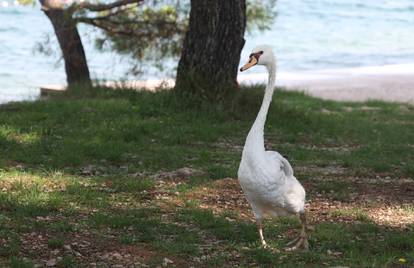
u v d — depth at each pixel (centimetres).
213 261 781
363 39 5159
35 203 956
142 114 1623
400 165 1320
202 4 1694
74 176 1127
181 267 768
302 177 1188
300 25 5606
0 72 3347
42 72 3381
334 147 1478
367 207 1041
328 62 4212
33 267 738
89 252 802
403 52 4631
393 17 6275
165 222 923
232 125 1566
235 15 1708
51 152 1255
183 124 1551
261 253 804
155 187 1088
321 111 1975
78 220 912
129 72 2375
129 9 2216
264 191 773
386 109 2078
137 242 841
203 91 1695
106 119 1546
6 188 1026
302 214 819
